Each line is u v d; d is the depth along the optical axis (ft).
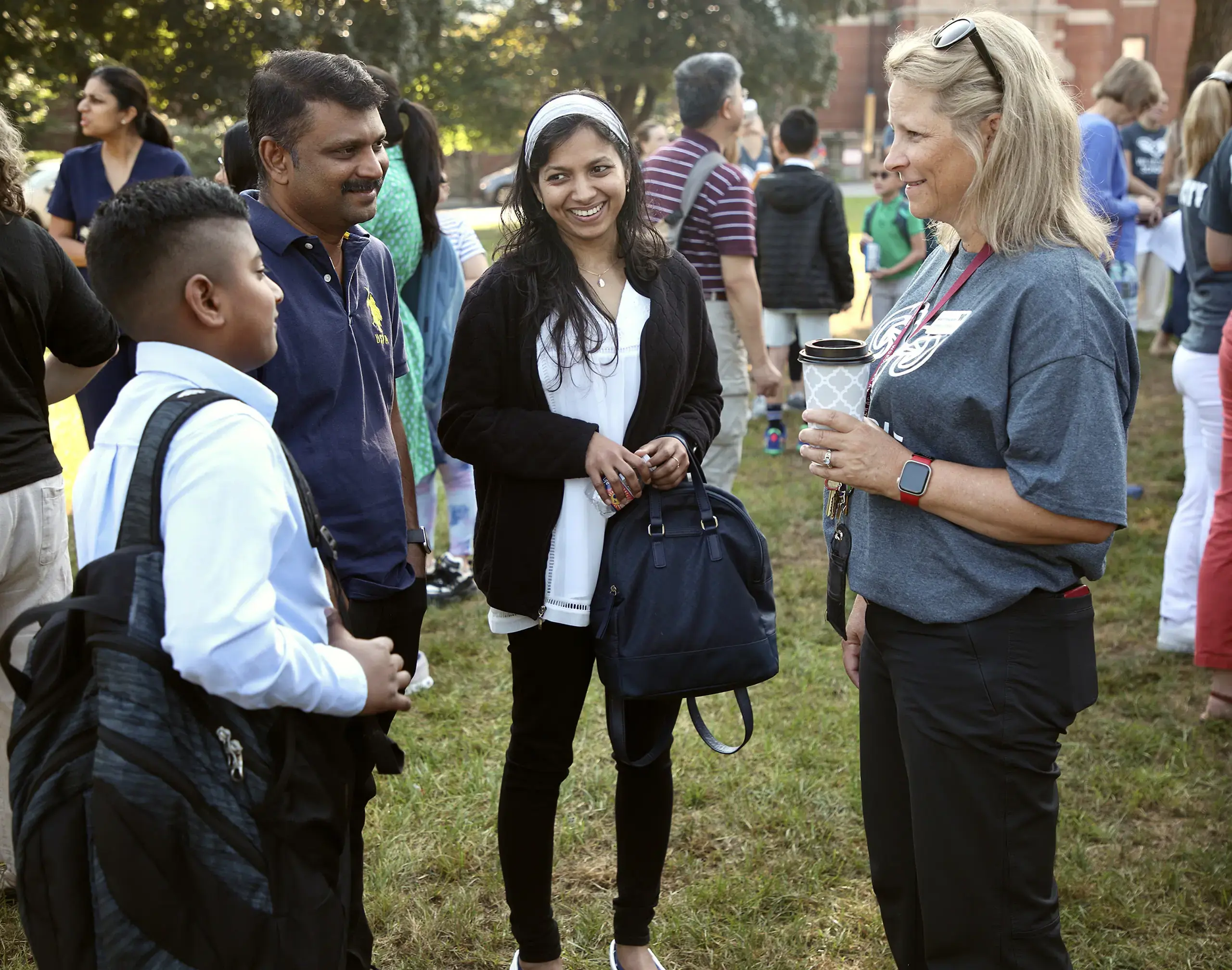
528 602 7.31
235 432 4.66
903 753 6.64
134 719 4.43
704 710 12.49
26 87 58.18
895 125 6.10
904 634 6.36
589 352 7.18
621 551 7.20
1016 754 6.07
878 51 150.71
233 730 4.65
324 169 6.89
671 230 14.71
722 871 9.70
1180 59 137.49
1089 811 10.53
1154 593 15.52
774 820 10.37
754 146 29.07
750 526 7.43
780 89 104.94
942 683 6.15
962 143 5.88
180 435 4.64
